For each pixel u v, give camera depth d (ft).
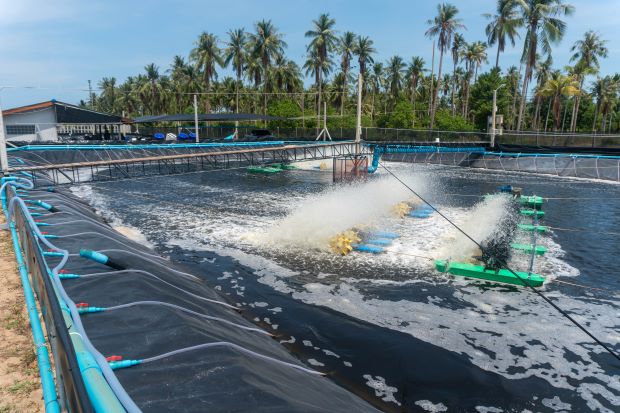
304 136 187.62
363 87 261.44
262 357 19.26
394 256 42.70
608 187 90.63
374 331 27.73
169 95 274.16
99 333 18.01
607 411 20.24
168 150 122.21
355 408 17.66
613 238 50.01
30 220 31.42
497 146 131.34
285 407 13.67
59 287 19.97
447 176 110.73
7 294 25.29
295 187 91.45
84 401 7.74
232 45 214.07
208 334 19.62
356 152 111.96
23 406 15.25
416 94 289.94
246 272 39.04
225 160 128.57
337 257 42.68
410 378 22.81
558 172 112.06
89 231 36.63
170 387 14.14
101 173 107.76
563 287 35.06
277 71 220.84
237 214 63.46
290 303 32.35
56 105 146.92
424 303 31.96
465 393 21.58
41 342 16.12
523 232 53.01
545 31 155.53
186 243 48.34
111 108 367.66
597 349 25.67
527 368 23.67
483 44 242.99
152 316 20.07
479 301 32.32
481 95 209.26
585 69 205.77
